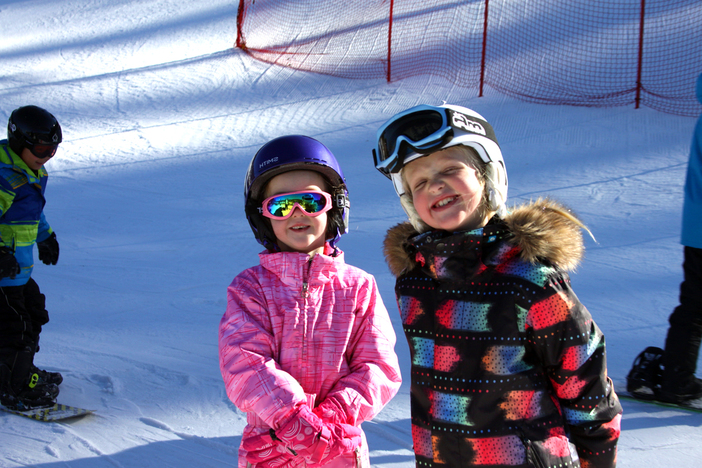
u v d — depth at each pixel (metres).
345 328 1.72
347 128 10.70
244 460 1.62
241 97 12.92
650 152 8.23
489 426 1.48
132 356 3.61
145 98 13.19
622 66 11.98
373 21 15.95
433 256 1.58
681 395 2.75
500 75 12.49
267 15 17.73
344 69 13.86
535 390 1.48
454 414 1.52
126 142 10.56
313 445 1.44
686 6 13.57
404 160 1.54
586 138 9.09
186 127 11.30
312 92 12.88
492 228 1.52
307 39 15.83
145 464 2.55
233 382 1.58
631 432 2.66
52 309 4.43
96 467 2.53
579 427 1.46
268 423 1.50
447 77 12.75
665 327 3.71
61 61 16.59
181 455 2.62
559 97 11.16
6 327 2.91
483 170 1.60
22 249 2.87
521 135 9.50
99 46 17.80
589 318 1.47
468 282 1.54
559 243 1.46
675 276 4.52
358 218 6.50
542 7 14.90
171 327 4.07
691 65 11.40
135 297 4.67
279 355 1.68
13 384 2.93
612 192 6.82
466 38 14.29
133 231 6.52
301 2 17.95
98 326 4.10
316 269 1.74
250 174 1.82
